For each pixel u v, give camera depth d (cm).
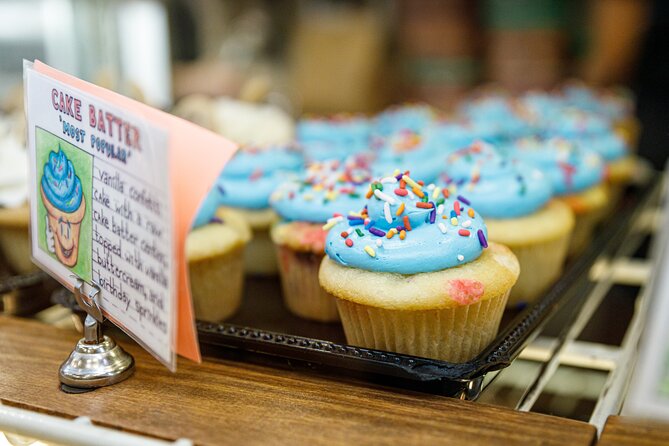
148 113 31
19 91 59
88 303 34
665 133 79
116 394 33
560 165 53
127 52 76
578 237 54
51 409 33
